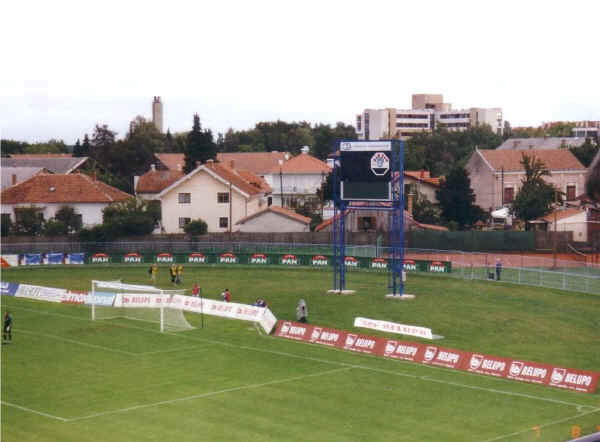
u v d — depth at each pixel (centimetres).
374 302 7619
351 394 4631
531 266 10044
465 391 4709
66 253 10425
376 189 7812
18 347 5819
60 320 6850
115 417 4194
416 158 18525
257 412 4288
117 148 18388
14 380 4916
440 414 4256
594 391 4731
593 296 7925
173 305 7156
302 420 4153
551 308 7306
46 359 5456
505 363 5069
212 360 5441
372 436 3906
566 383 4803
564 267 9719
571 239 11544
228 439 3859
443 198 13288
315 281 9006
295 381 4909
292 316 6950
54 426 4044
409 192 13550
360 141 7769
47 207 12462
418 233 11406
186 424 4084
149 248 11169
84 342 5991
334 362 5406
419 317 6906
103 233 11419
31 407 4366
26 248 10956
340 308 7325
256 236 11675
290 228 12150
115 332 6353
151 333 6312
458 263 9400
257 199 13562
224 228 12731
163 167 18500
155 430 3988
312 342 6019
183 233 12506
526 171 13275
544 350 5759
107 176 16700
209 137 15362
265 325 6366
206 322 6738
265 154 18800
